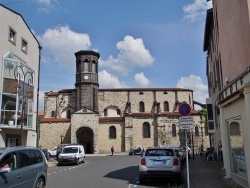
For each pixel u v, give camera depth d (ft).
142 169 43.93
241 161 37.96
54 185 43.68
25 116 84.84
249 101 32.32
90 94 188.96
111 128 181.16
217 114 74.49
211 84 93.81
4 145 77.05
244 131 35.22
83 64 193.06
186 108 35.68
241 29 36.50
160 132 177.88
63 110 192.13
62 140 178.50
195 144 174.81
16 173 28.04
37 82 97.71
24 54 88.53
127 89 199.72
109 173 61.72
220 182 42.50
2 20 77.05
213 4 60.13
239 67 37.65
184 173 56.08
